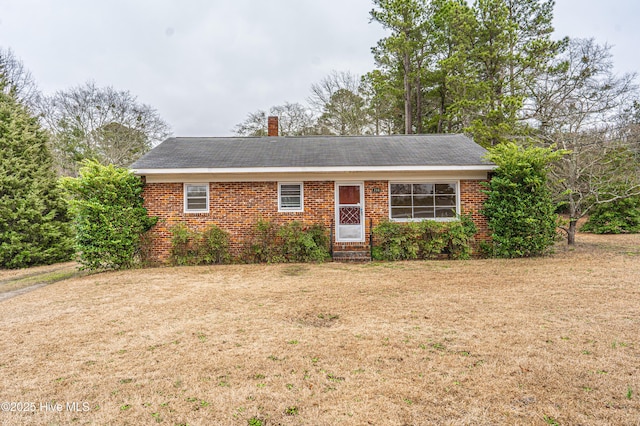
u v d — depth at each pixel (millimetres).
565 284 7301
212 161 11758
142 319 5641
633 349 4105
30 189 12914
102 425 2898
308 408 3076
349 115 30312
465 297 6520
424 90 26891
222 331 5004
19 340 4832
